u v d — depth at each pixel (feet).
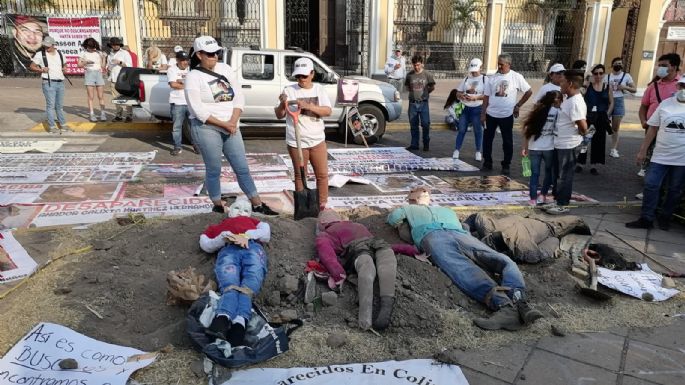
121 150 31.01
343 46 79.30
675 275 15.80
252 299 12.78
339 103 33.30
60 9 61.87
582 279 15.11
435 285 13.67
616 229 19.84
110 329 12.08
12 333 11.71
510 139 27.96
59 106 35.04
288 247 14.90
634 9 74.64
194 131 18.12
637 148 37.22
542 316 12.44
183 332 11.73
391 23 65.77
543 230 16.40
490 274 14.49
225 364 10.69
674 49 77.82
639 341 12.36
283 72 33.40
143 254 15.31
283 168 27.40
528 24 81.20
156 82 32.17
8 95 48.42
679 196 19.61
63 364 10.48
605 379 10.95
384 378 10.68
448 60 77.71
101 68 38.11
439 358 11.31
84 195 21.88
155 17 68.18
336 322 12.64
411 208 15.81
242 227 14.16
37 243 16.55
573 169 21.71
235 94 18.28
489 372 11.05
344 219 17.10
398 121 44.01
